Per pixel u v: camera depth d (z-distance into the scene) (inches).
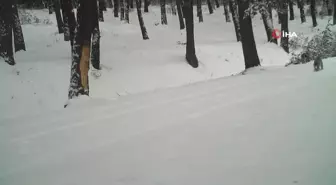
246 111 226.8
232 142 170.1
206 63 734.5
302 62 516.4
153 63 684.7
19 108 461.4
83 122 254.7
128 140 196.5
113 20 1261.1
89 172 155.0
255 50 472.4
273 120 198.4
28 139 228.2
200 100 282.7
